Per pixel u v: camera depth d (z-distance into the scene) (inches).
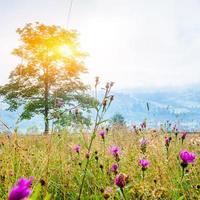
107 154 44.7
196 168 39.7
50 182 36.7
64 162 41.6
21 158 38.2
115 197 30.5
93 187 37.1
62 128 41.9
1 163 35.4
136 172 38.2
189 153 32.4
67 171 38.9
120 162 42.5
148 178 36.4
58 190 37.3
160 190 29.9
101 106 31.0
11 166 35.0
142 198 29.6
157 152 41.4
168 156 41.5
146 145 41.9
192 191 33.3
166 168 37.4
